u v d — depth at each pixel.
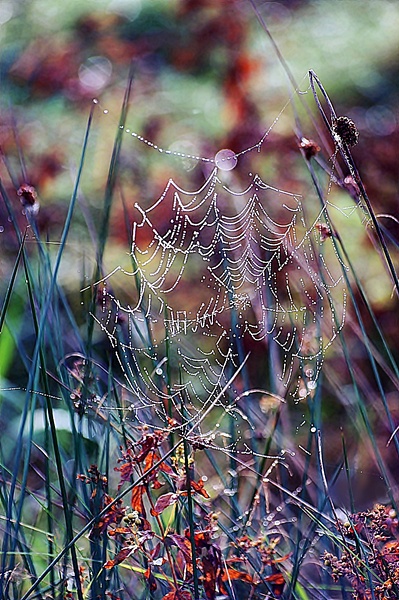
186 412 1.29
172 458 1.25
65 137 2.29
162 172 2.00
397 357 1.70
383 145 1.90
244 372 1.43
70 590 1.27
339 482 1.51
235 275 1.65
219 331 1.67
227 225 1.81
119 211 1.90
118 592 1.30
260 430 1.42
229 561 1.24
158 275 1.77
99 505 1.27
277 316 1.62
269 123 2.07
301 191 1.89
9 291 1.27
